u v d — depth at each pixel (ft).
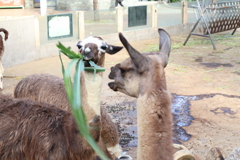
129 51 10.88
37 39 42.70
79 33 47.57
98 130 11.31
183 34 64.08
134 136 20.77
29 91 17.35
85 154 11.05
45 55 43.86
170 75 35.81
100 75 11.31
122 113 24.59
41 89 16.93
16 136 11.05
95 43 11.44
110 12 51.83
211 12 50.57
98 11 50.08
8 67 38.93
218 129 21.93
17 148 11.03
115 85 12.24
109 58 43.83
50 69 38.09
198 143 19.83
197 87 31.37
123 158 17.02
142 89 11.08
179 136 20.84
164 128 10.79
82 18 47.32
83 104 11.25
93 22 49.65
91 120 11.15
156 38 59.16
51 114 11.53
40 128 11.07
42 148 10.90
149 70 11.03
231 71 37.45
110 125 16.66
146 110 10.86
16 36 39.68
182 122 23.12
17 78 34.40
